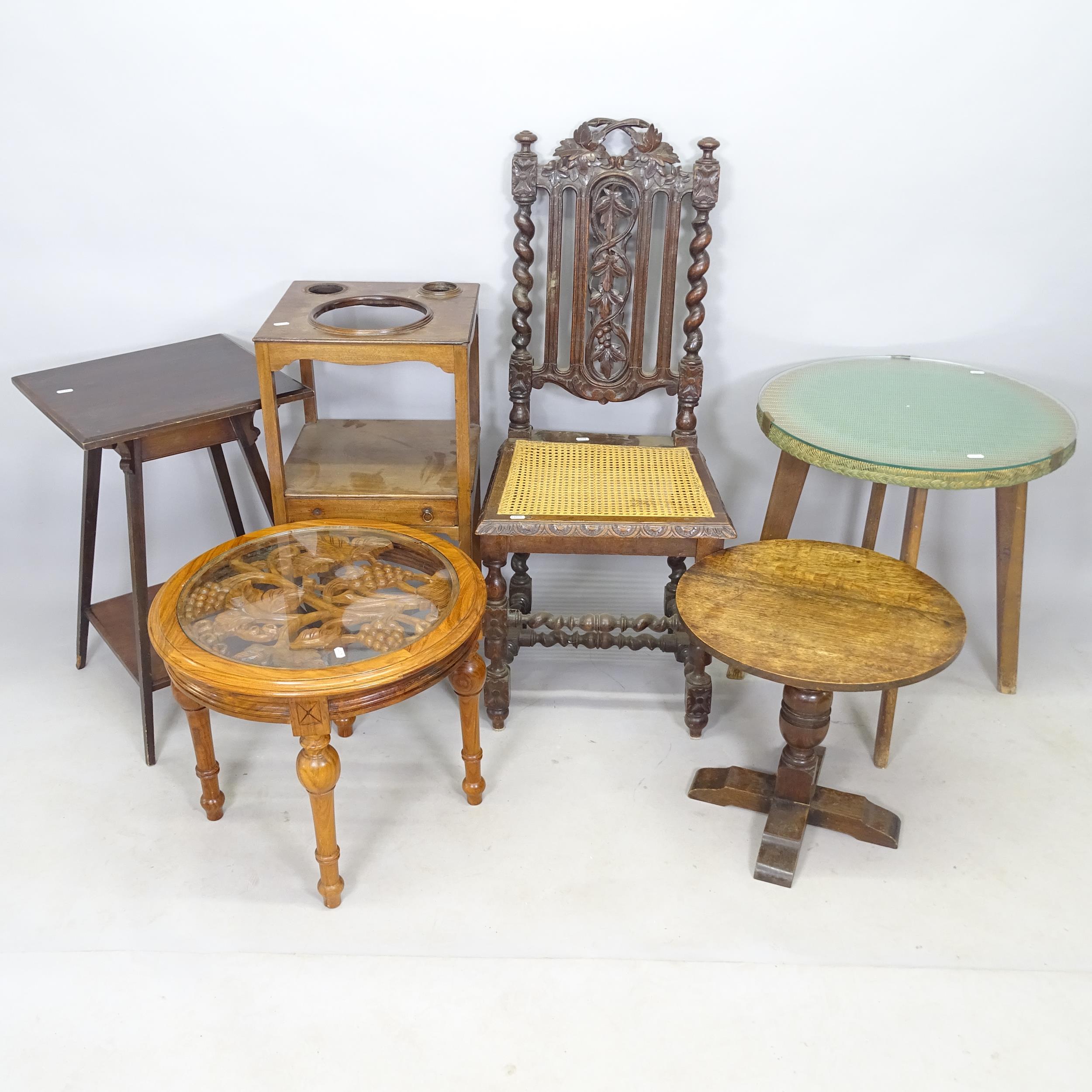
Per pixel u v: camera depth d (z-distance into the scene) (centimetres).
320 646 175
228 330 247
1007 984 175
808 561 206
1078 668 254
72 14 212
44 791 214
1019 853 202
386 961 179
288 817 209
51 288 240
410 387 253
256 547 204
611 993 174
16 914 186
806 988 175
